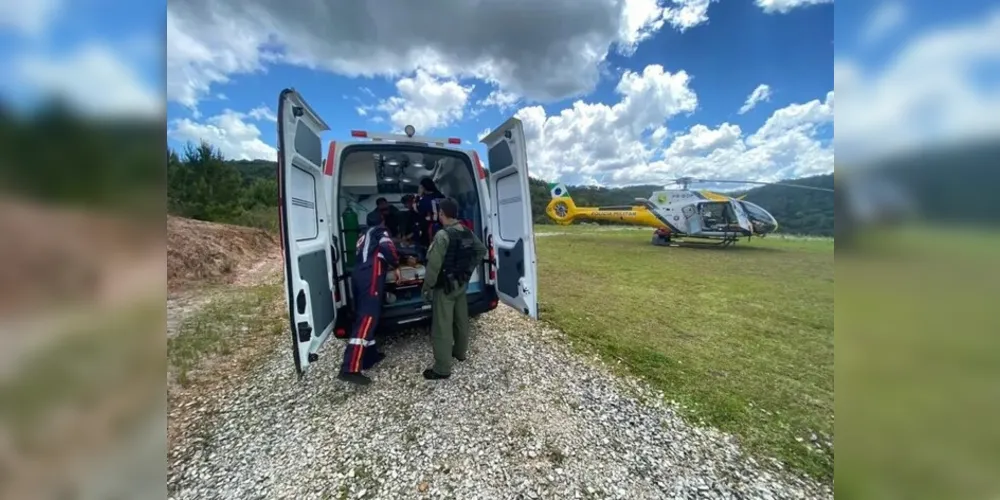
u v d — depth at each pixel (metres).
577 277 7.32
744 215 12.58
